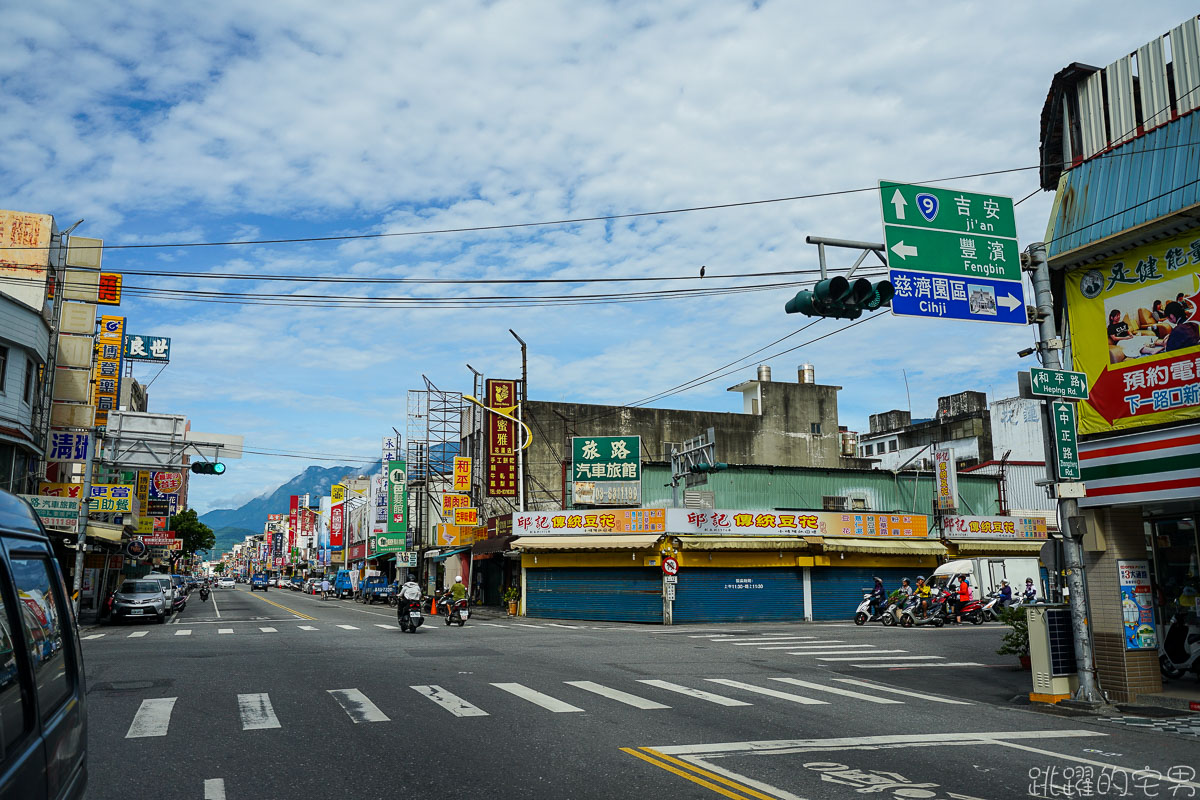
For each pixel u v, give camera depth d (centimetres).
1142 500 1082
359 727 877
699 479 3519
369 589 5319
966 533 3559
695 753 773
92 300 3047
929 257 1133
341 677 1265
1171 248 1102
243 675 1289
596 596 3181
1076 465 1122
